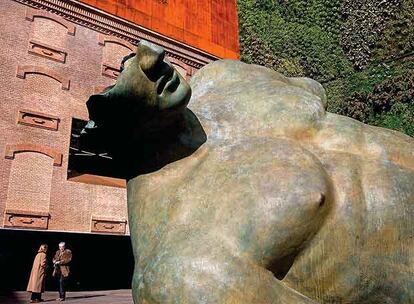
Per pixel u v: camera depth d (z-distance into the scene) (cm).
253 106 153
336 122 151
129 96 132
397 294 133
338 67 1709
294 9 1997
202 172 138
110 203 1384
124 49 1521
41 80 1332
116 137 151
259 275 119
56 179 1301
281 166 130
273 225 121
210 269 117
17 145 1253
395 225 134
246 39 2111
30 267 1455
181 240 124
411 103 1267
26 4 1338
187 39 1689
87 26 1452
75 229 1306
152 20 1598
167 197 140
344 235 130
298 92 156
